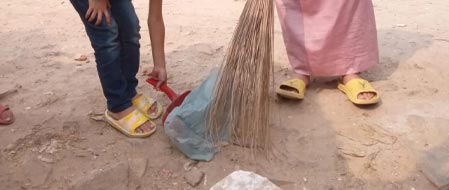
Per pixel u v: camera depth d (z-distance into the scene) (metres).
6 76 3.71
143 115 3.07
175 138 2.84
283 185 2.74
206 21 4.97
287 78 3.71
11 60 3.96
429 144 2.98
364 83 3.32
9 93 3.43
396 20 5.00
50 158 2.84
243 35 2.83
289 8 3.36
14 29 4.67
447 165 2.84
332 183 2.76
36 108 3.28
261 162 2.87
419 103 3.36
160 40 3.13
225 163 2.86
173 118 2.83
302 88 3.32
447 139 3.02
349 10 3.22
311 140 3.02
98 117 3.16
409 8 5.45
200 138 2.91
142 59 4.04
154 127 3.05
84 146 2.94
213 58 4.04
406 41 4.35
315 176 2.79
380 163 2.88
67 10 5.28
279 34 4.54
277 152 2.93
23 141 2.94
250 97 2.87
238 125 2.94
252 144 2.91
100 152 2.90
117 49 2.85
